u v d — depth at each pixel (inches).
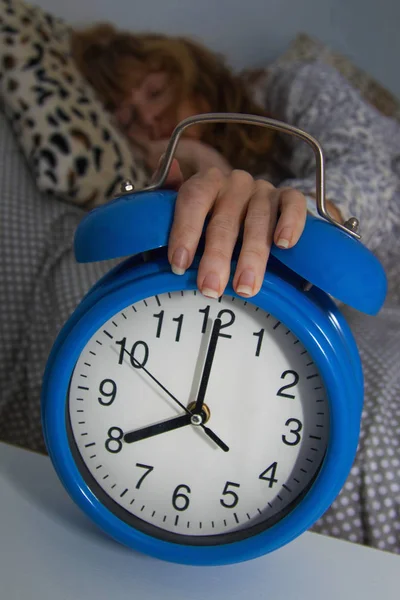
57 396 17.2
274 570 18.3
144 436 17.6
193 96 52.7
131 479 18.0
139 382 17.4
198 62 53.6
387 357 31.8
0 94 45.7
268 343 16.9
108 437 17.8
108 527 17.9
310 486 17.3
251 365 17.0
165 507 18.0
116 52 52.7
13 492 20.4
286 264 15.6
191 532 18.1
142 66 51.9
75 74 49.8
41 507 19.9
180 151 50.3
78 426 17.8
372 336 35.2
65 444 17.5
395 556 19.4
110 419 17.7
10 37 46.6
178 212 15.8
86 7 68.2
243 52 73.9
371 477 25.7
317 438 17.2
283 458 17.5
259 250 15.4
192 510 17.9
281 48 74.8
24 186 42.1
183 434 17.5
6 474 21.4
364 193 41.2
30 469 21.8
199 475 17.8
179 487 17.9
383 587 17.9
